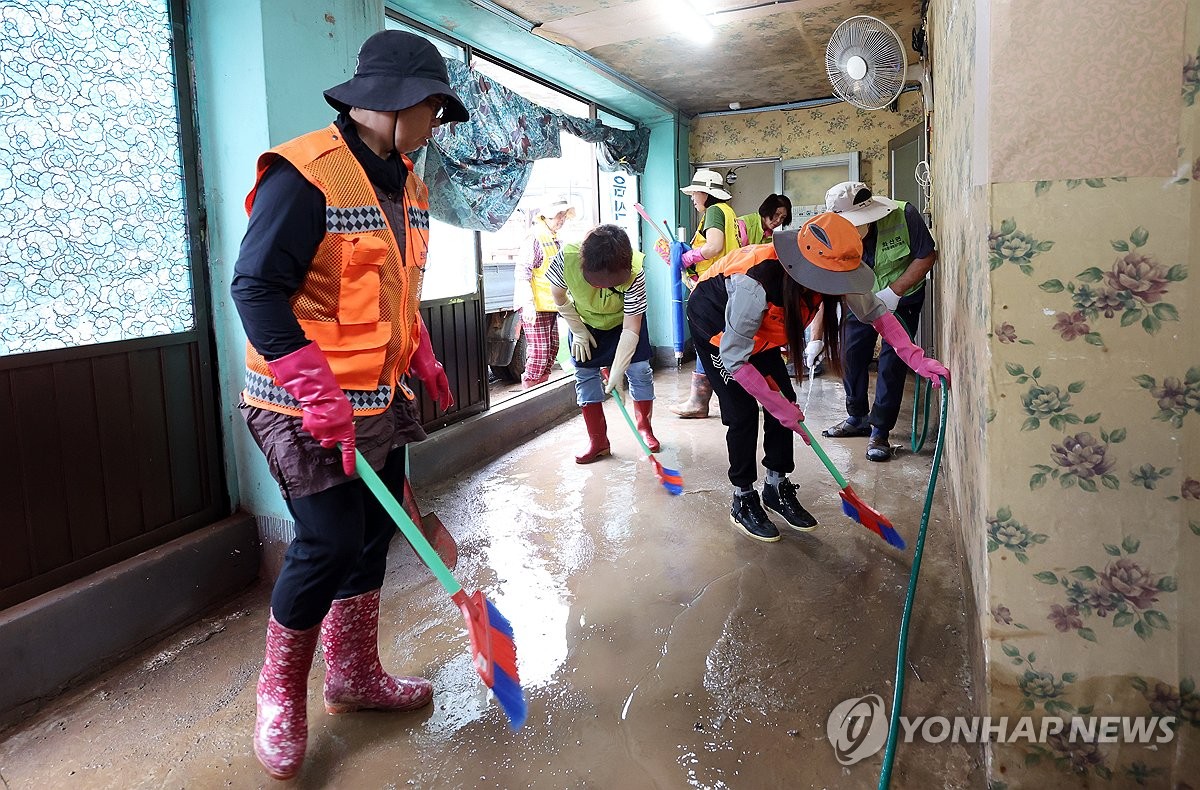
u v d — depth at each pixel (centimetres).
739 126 712
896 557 249
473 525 296
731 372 225
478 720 172
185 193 229
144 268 218
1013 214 123
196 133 233
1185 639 124
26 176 185
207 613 229
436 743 164
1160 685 126
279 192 130
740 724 167
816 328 392
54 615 184
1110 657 128
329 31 251
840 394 518
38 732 172
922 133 519
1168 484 122
